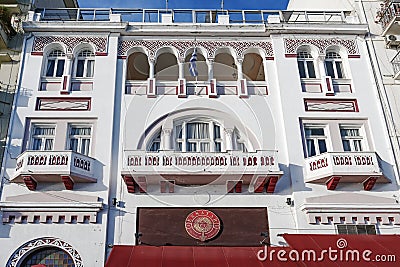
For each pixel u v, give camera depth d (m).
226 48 20.94
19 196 17.05
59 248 16.36
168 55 21.52
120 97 19.41
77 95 19.28
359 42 21.31
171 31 20.89
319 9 26.02
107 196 17.22
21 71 19.69
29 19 20.80
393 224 17.19
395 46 21.31
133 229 16.77
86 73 20.17
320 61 20.62
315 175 17.62
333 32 21.30
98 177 17.59
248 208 17.30
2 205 16.69
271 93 19.81
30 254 16.39
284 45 20.89
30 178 16.73
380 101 19.80
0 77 19.59
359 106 19.66
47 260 16.33
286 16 23.08
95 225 16.70
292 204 17.39
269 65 20.53
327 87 19.86
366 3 22.66
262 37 21.22
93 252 16.22
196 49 20.84
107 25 20.83
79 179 17.16
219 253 15.65
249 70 22.80
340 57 21.23
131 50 20.72
